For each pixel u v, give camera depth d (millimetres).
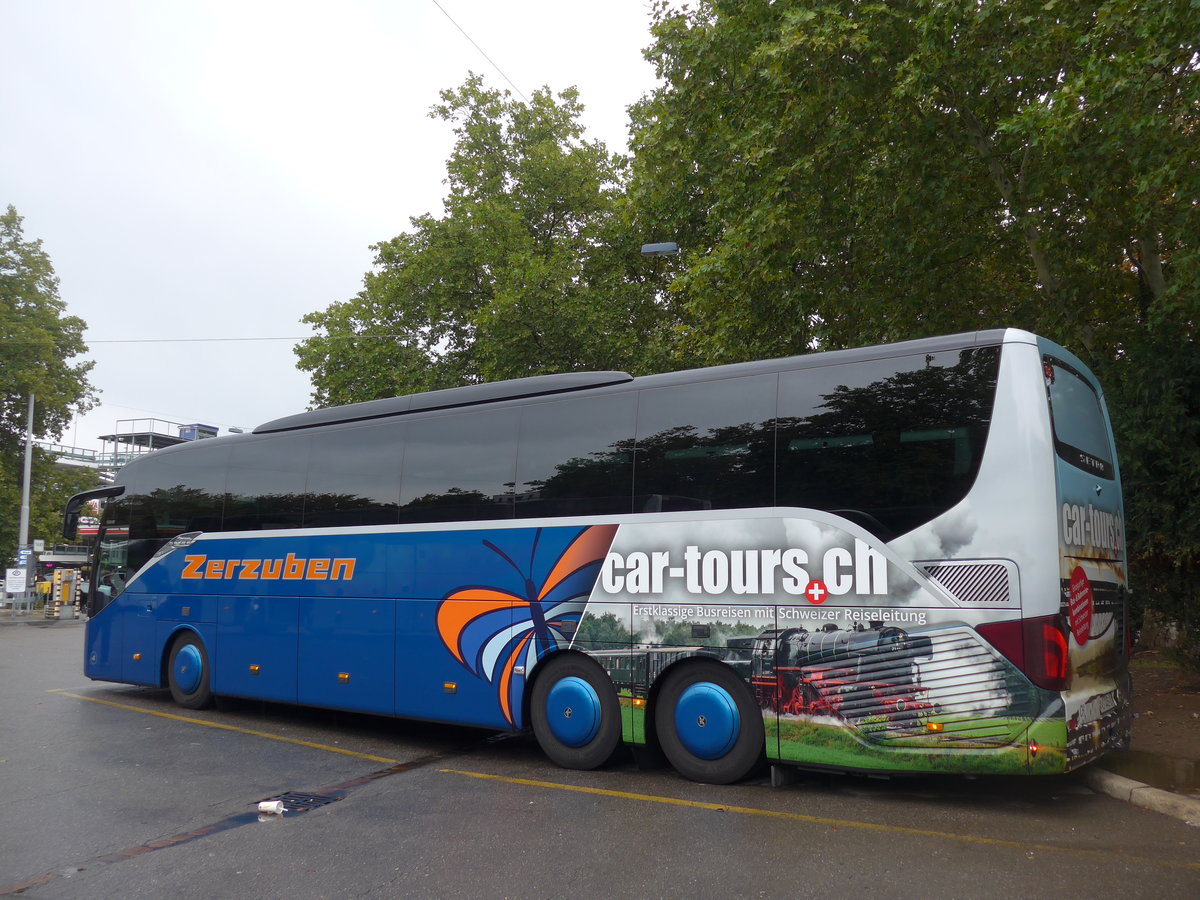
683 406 7637
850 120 12359
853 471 6691
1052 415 6312
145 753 9023
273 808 6672
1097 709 6383
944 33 10773
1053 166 11344
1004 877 4996
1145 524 9406
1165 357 9266
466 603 8773
